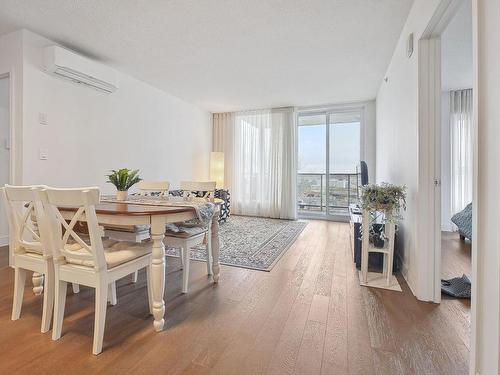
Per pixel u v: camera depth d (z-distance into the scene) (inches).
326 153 228.8
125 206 75.5
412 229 87.4
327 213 227.3
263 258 118.8
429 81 77.6
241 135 241.9
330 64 140.5
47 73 117.1
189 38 114.6
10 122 111.3
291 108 223.8
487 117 41.6
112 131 149.7
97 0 90.0
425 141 78.0
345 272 103.2
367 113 208.5
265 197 233.6
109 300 78.5
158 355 55.7
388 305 77.2
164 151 189.8
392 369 51.9
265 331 64.6
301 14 97.1
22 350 56.6
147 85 173.6
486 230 41.8
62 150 124.3
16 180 110.3
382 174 164.2
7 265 105.7
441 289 84.6
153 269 65.0
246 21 101.8
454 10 65.4
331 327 66.2
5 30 109.0
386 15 96.7
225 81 167.8
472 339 45.1
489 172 41.0
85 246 57.7
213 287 89.6
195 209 73.9
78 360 53.8
